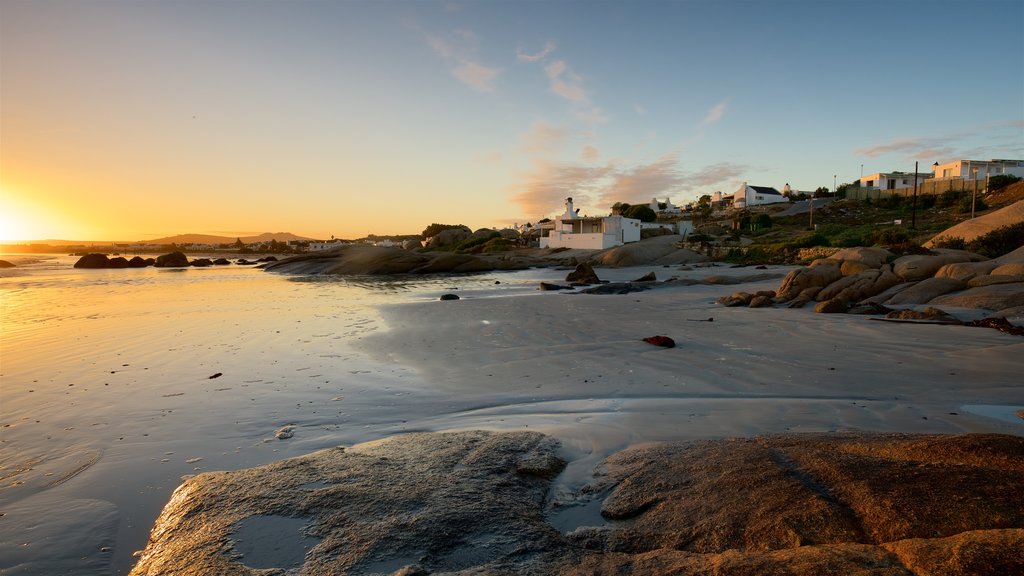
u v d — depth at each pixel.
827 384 7.26
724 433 5.26
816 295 16.11
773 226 73.00
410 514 3.53
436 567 2.95
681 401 6.66
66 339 11.59
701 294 20.27
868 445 4.05
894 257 18.34
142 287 27.30
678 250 45.81
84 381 7.98
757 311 14.87
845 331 11.05
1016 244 21.92
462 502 3.71
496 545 3.17
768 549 2.95
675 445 4.64
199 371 8.62
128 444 5.44
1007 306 12.26
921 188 73.88
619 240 60.44
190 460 5.02
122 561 3.43
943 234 29.70
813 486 3.45
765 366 8.34
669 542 3.19
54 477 4.67
